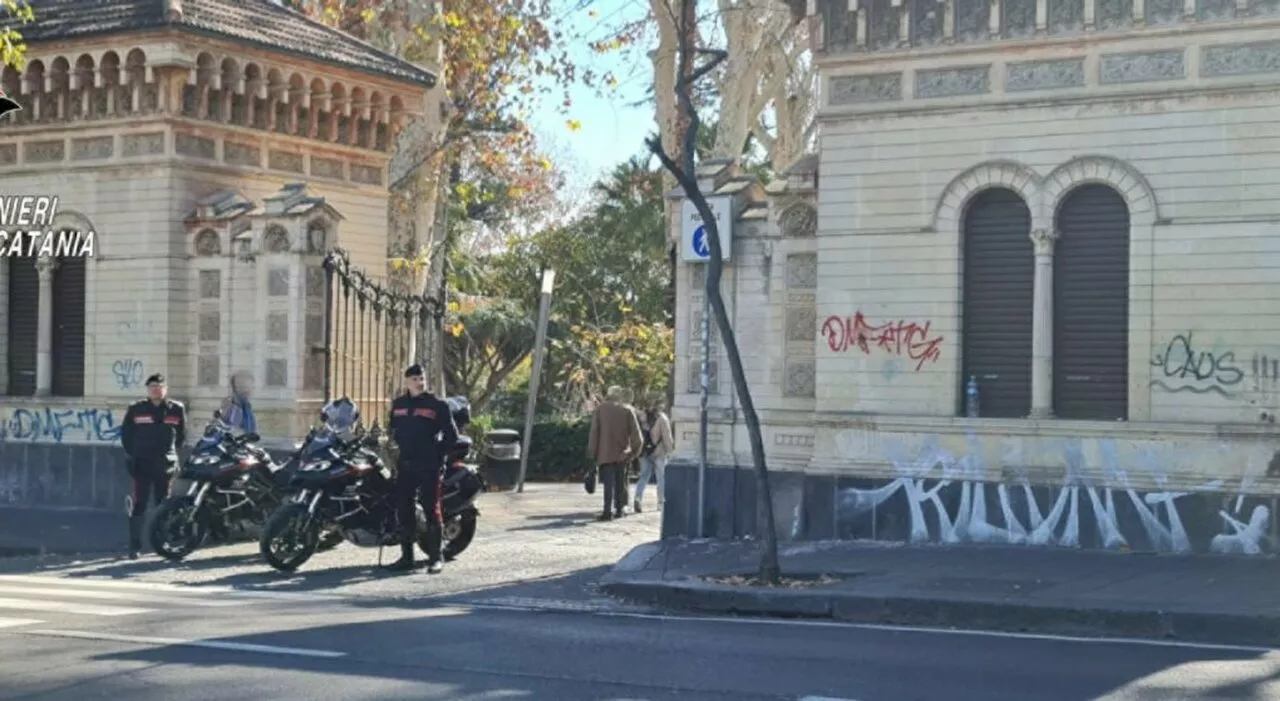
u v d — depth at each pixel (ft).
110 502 68.39
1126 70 50.96
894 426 54.29
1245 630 37.73
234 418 61.52
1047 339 52.08
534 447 109.50
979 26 53.16
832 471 55.36
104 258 68.49
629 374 139.03
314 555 56.29
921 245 54.24
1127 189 50.85
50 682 30.94
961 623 40.70
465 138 96.53
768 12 92.79
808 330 57.11
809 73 107.04
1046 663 33.45
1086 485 51.11
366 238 76.33
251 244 65.16
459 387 145.18
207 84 67.62
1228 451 49.14
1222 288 49.49
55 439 69.82
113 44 66.69
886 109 54.75
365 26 90.53
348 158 75.51
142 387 67.36
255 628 38.40
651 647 35.68
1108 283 51.67
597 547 59.47
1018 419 52.34
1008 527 52.26
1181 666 33.01
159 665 32.83
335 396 64.44
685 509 58.54
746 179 59.82
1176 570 45.93
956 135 53.67
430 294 92.17
